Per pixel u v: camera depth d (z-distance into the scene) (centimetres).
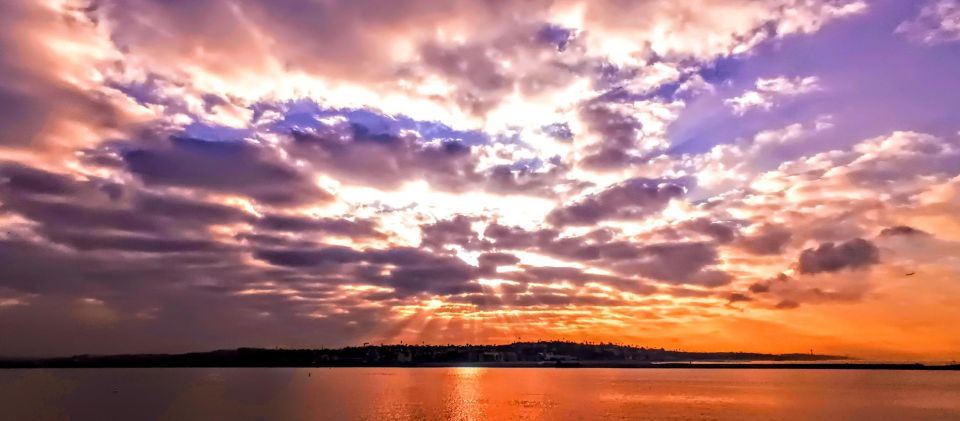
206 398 14738
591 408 12081
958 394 16788
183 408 12112
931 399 14862
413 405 12812
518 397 15262
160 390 17975
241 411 11556
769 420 10069
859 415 10919
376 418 10406
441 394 16438
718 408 12094
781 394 16538
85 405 12875
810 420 10125
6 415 10938
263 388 19262
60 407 12412
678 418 10325
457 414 11012
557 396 15650
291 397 15125
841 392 17625
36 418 10581
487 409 11881
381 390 18312
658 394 16450
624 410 11612
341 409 11925
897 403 13550
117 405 12838
